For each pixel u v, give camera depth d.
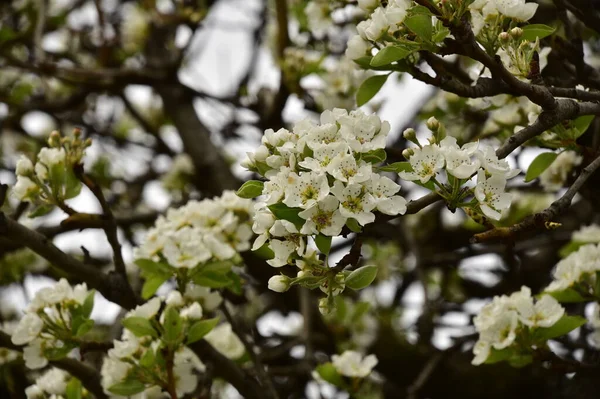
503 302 4.92
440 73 4.06
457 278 9.11
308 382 7.37
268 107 8.20
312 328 8.01
